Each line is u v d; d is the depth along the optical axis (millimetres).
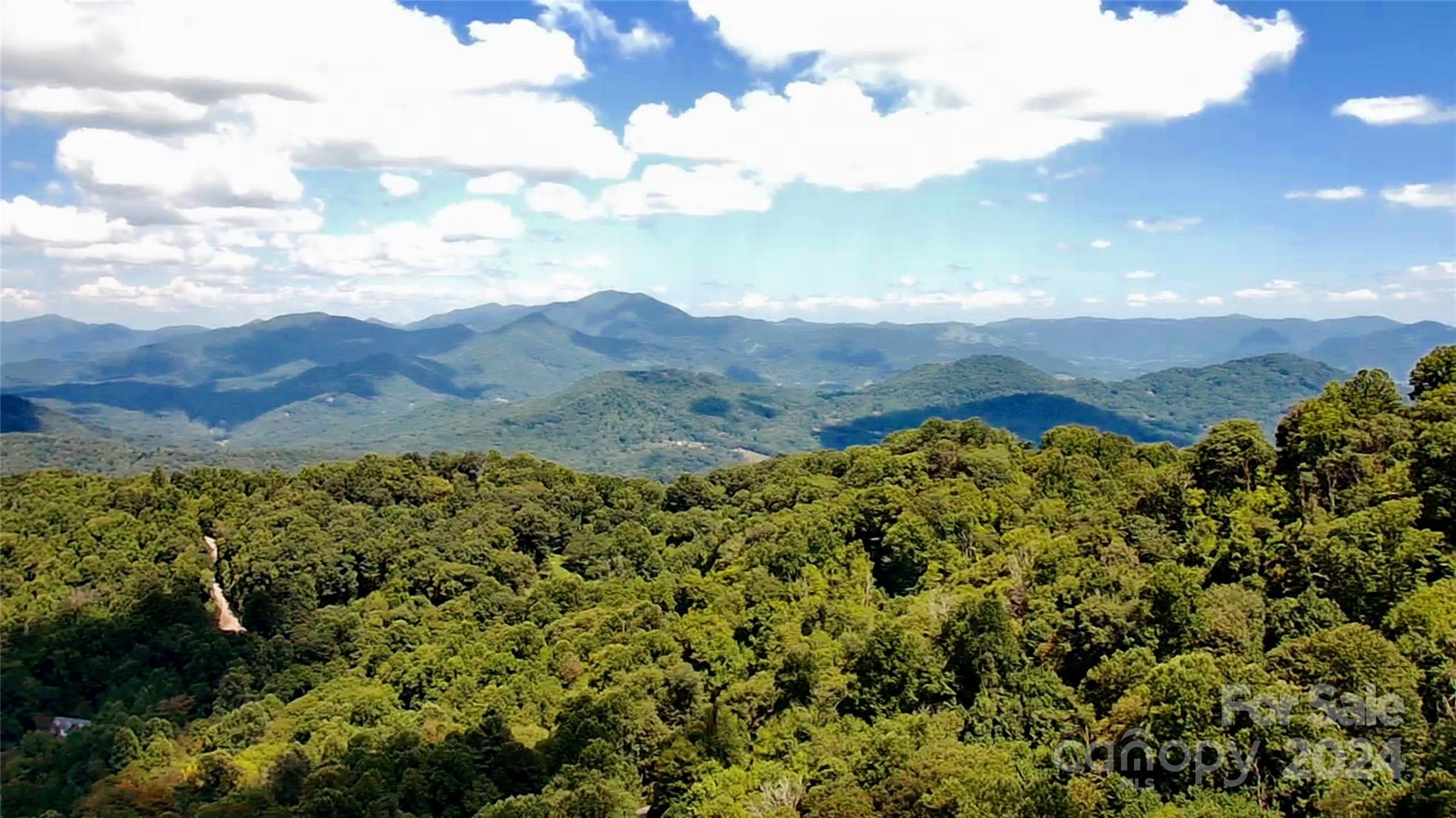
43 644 122000
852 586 109688
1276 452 100625
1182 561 87250
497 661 116062
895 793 58250
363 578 159000
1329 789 49062
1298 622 65625
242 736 106062
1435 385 101562
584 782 78000
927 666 76000
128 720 106688
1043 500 125125
